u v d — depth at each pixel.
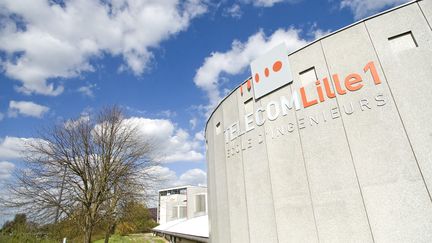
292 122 8.38
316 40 8.41
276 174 8.46
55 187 17.52
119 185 19.56
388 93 6.79
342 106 7.40
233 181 10.41
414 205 5.90
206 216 35.22
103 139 20.33
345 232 6.61
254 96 9.97
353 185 6.75
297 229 7.52
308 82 8.35
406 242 5.82
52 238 18.67
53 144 18.61
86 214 18.20
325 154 7.40
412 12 7.04
